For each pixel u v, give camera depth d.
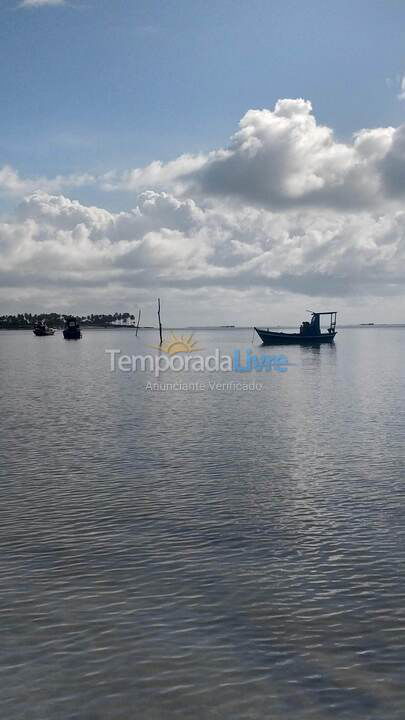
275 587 13.81
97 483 22.48
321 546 16.22
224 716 9.58
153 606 12.98
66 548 16.20
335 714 9.60
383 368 80.56
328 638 11.69
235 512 19.08
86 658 11.09
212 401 47.16
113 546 16.33
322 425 34.72
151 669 10.77
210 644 11.52
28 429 34.16
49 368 87.06
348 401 45.91
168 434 32.31
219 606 12.95
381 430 32.72
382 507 19.42
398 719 9.48
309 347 149.75
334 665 10.84
